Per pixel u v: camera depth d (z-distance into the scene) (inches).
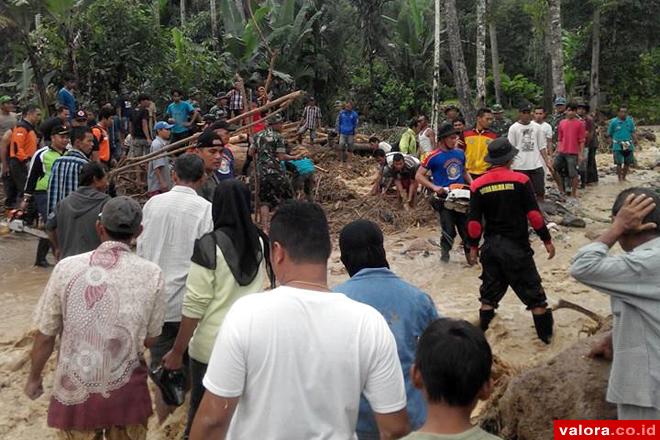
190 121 561.9
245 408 97.1
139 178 504.1
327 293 101.5
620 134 599.8
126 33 669.9
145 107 524.4
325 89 982.4
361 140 786.2
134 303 136.2
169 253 179.5
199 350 154.9
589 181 582.9
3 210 451.8
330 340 96.9
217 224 157.2
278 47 894.4
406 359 125.5
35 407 206.5
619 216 121.0
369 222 137.3
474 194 232.7
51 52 652.1
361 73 1141.1
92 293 134.3
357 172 659.4
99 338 133.3
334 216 441.7
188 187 184.2
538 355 229.8
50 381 219.8
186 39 787.4
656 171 684.7
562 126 502.6
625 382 120.8
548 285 299.6
